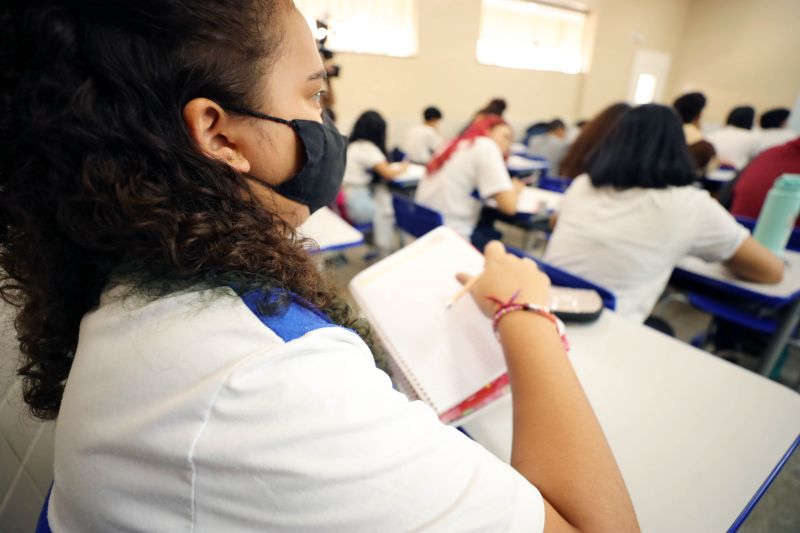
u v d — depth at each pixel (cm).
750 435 52
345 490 24
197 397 24
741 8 587
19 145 25
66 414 30
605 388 61
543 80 562
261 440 24
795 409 56
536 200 217
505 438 54
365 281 74
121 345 28
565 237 124
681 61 669
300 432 24
